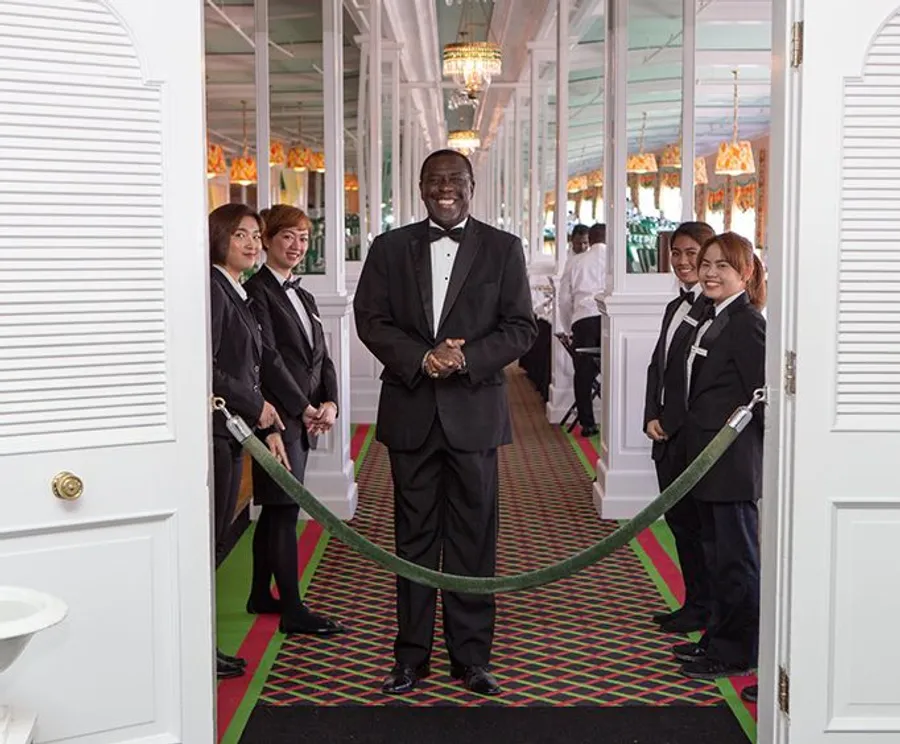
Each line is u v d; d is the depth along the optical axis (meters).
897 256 2.96
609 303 6.37
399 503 3.84
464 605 3.83
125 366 2.82
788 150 2.99
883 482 2.99
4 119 2.66
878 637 3.02
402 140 17.97
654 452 4.35
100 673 2.81
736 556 3.83
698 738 3.43
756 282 3.91
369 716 3.60
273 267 4.46
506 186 21.66
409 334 3.81
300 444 4.39
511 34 13.62
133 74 2.78
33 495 2.71
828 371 2.97
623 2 6.28
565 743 3.40
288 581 4.40
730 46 12.55
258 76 6.61
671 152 6.39
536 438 9.27
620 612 4.70
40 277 2.72
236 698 3.75
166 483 2.86
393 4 11.30
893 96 2.94
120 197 2.79
